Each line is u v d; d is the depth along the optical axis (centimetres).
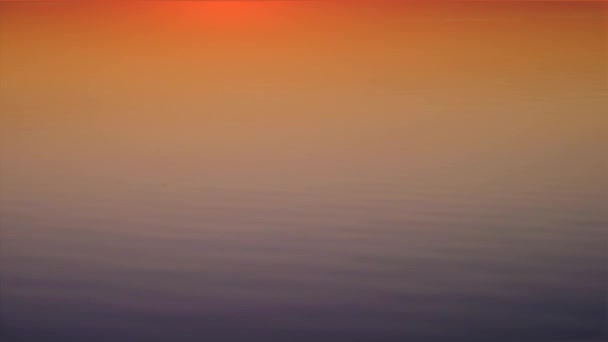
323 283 397
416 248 422
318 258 414
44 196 444
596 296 392
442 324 373
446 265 409
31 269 403
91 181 446
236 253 411
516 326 371
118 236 425
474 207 451
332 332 365
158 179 455
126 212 438
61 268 403
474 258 418
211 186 449
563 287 397
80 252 413
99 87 458
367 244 421
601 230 433
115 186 451
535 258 411
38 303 381
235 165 448
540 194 445
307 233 434
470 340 364
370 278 403
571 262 414
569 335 366
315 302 385
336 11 451
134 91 458
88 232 423
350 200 429
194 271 406
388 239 430
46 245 417
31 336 359
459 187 456
